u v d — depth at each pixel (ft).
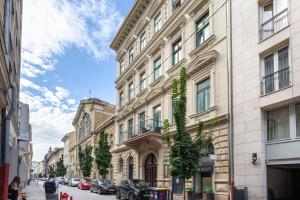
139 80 109.09
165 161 82.33
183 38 79.97
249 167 51.80
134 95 111.96
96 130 175.11
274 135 49.93
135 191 72.69
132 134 103.50
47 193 46.47
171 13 88.02
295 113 46.62
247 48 55.26
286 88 46.75
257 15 53.93
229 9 61.00
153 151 89.10
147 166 95.71
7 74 39.73
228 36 60.64
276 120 49.96
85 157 161.27
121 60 134.51
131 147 101.19
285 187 50.85
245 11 56.80
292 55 46.34
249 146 52.34
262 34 53.26
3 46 34.22
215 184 60.95
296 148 45.57
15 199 45.98
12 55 53.31
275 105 49.06
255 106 52.06
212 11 68.13
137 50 113.39
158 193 62.49
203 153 65.41
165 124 57.52
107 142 127.54
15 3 56.03
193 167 51.39
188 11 77.92
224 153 59.00
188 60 76.89
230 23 60.23
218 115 62.39
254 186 50.31
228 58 59.72
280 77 49.03
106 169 124.16
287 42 47.98
